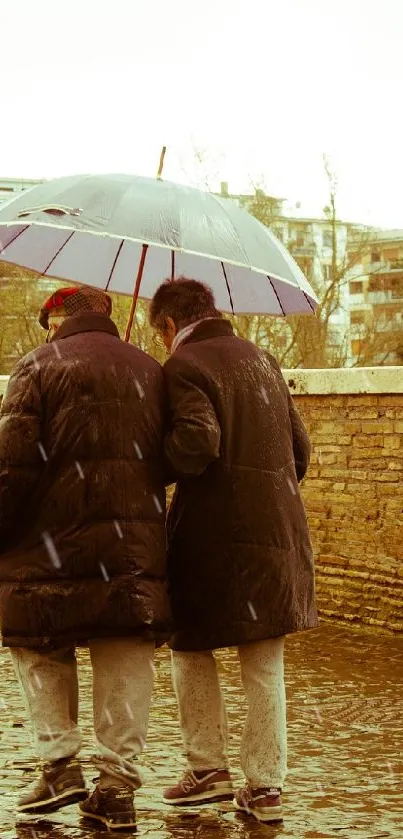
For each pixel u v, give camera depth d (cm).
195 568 494
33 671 486
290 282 535
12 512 475
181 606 498
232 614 488
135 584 468
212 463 493
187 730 520
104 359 482
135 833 477
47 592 466
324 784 566
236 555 489
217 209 542
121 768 479
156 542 480
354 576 1078
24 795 504
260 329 5797
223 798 517
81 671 871
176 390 491
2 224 519
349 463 1085
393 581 1039
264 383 511
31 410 473
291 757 622
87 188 529
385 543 1051
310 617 508
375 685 826
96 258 629
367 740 662
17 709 735
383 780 575
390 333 6712
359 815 513
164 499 492
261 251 536
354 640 1024
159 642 491
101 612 463
